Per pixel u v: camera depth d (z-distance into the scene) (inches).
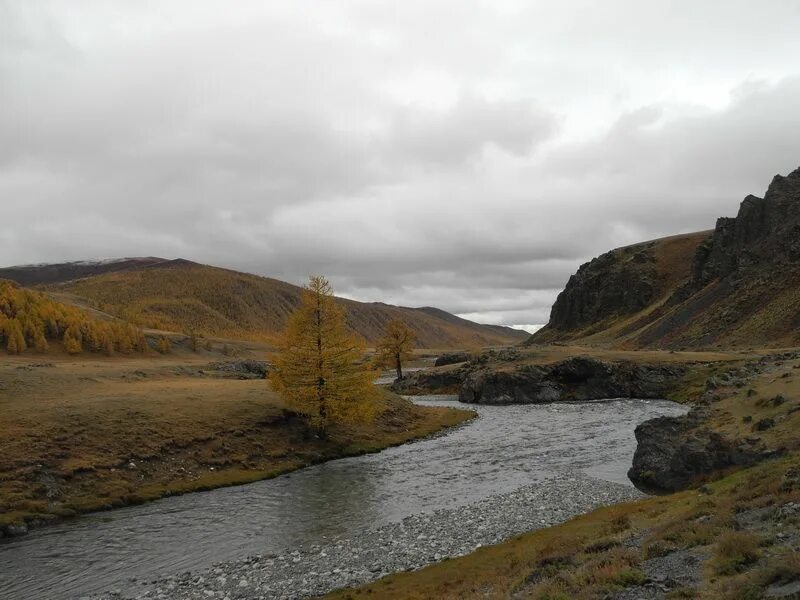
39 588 983.0
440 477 1738.4
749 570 535.2
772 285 5905.5
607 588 587.2
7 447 1640.0
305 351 2222.0
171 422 2046.0
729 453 1227.2
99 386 2768.2
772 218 7145.7
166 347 7785.4
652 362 4072.3
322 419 2208.4
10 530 1280.8
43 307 6579.7
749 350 4498.0
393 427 2691.9
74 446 1740.9
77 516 1427.2
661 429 1556.3
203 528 1307.8
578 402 3831.2
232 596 901.8
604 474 1660.9
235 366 6067.9
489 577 808.3
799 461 923.4
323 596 877.2
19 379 2576.3
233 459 1923.0
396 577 916.0
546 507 1312.7
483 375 4375.0
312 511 1416.1
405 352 5497.1
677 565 616.1
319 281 2267.5
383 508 1411.2
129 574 1034.7
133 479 1669.5
